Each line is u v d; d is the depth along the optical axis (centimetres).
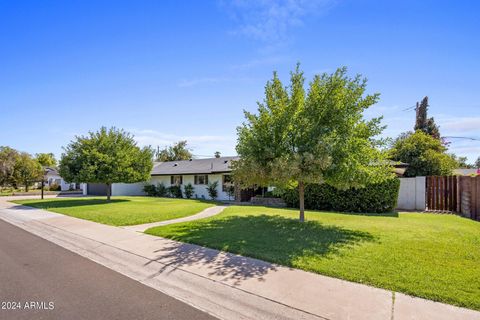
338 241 671
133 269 541
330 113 844
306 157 773
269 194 1858
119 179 1961
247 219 1019
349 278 450
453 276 441
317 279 454
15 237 855
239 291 421
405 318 330
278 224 902
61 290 441
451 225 866
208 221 995
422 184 1389
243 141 885
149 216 1152
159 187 2669
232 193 2136
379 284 423
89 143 1914
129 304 393
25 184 3875
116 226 952
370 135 849
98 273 520
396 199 1245
